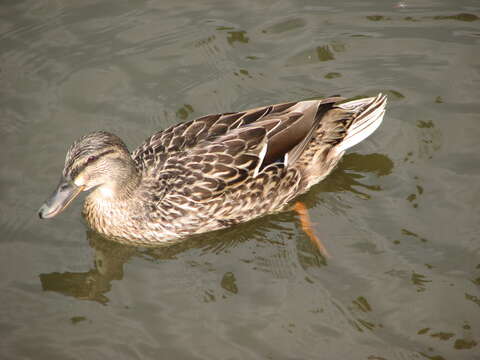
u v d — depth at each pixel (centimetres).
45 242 1038
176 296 961
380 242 1017
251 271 996
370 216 1059
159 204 1028
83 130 1180
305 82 1258
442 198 1066
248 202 1048
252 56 1303
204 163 1020
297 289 962
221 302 947
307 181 1104
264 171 1044
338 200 1092
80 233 1064
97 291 971
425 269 971
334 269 987
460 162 1116
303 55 1302
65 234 1055
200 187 1015
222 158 1022
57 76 1261
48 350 884
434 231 1022
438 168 1112
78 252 1033
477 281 948
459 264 973
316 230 1052
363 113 1092
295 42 1325
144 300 956
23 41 1316
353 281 965
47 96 1229
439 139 1155
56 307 943
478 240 1001
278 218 1087
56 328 914
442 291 939
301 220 1073
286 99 1232
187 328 912
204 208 1027
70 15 1369
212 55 1306
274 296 953
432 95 1220
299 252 1021
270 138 1045
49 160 1137
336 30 1341
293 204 1103
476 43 1288
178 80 1266
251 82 1261
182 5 1372
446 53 1280
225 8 1372
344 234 1039
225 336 899
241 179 1027
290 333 901
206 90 1249
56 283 979
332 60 1294
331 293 952
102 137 981
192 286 976
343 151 1122
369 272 976
